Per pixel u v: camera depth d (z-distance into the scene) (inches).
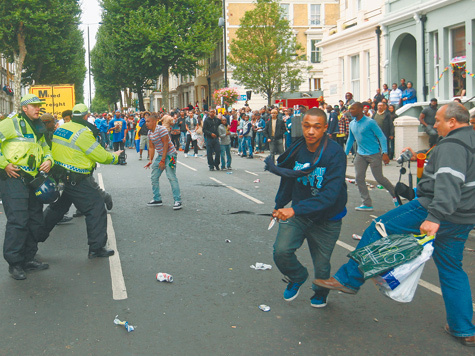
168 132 377.4
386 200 404.8
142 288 206.2
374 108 740.7
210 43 1584.6
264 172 627.8
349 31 996.6
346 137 701.9
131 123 1201.4
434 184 152.6
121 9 1571.1
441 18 751.7
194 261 243.3
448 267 156.9
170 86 3006.9
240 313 179.9
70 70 1993.1
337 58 1066.1
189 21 1601.9
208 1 1651.1
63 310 183.8
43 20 1424.7
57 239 287.9
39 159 223.1
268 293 199.9
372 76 940.6
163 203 402.9
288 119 772.0
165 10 1569.9
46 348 153.7
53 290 204.8
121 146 930.1
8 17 1370.6
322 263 174.6
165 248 266.5
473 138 150.7
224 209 375.9
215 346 154.1
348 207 377.1
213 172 630.5
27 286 210.1
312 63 1857.8
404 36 861.2
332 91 1098.7
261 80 1478.8
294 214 157.8
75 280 216.8
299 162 170.1
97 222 245.9
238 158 846.5
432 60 786.8
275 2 1472.7
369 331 164.4
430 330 165.0
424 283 211.0
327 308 184.4
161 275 215.5
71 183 239.8
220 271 227.9
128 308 185.2
